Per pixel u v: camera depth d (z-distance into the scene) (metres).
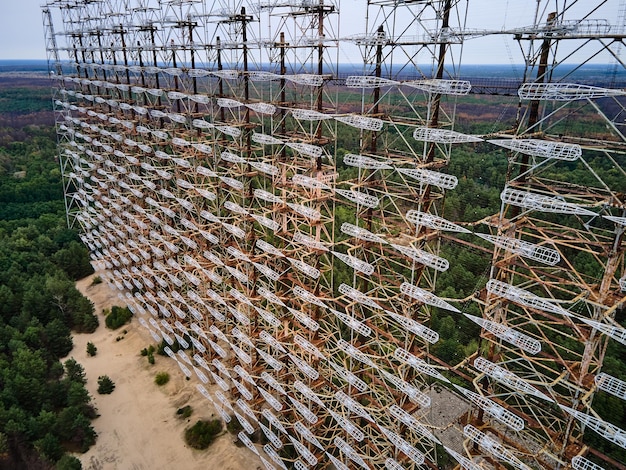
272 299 43.44
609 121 22.30
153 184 60.94
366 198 34.16
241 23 45.47
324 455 44.16
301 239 40.31
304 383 43.31
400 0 31.33
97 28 69.69
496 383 33.59
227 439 47.06
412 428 33.66
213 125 47.59
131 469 43.72
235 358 52.62
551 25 24.44
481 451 32.25
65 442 45.69
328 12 37.91
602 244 24.80
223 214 55.94
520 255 27.95
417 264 34.09
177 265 57.50
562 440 28.05
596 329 24.19
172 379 55.53
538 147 24.27
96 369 57.50
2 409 43.06
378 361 42.00
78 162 90.25
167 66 57.94
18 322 59.34
